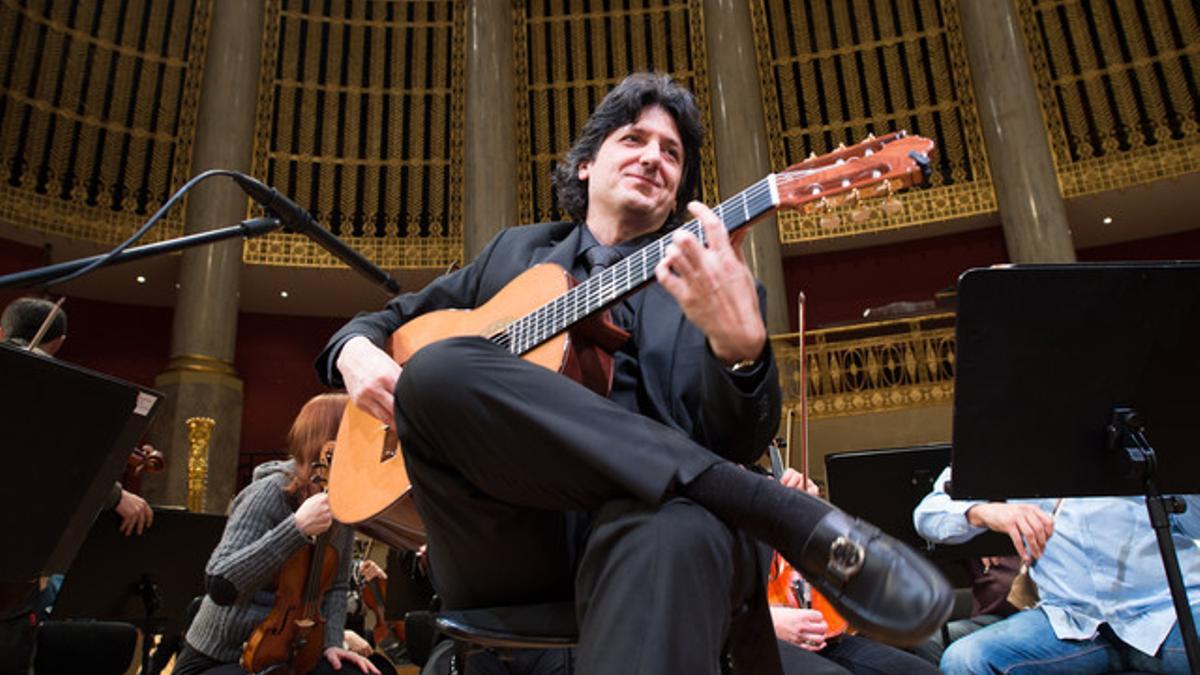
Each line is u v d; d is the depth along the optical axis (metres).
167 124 11.20
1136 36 11.02
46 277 2.26
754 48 11.69
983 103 10.52
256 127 11.43
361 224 11.96
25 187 10.30
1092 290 1.77
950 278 11.61
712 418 1.31
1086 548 2.43
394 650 5.23
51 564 1.89
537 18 12.66
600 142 1.96
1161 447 1.86
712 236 1.23
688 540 1.04
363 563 4.59
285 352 12.41
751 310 1.23
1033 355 1.80
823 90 12.02
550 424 1.11
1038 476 1.88
